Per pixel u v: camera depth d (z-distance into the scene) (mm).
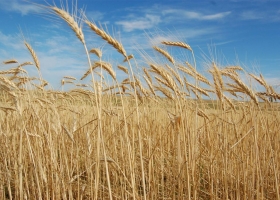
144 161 931
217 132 864
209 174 871
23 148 929
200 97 830
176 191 873
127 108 1007
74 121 823
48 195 817
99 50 558
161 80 749
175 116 642
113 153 870
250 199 782
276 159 858
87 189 869
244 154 902
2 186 881
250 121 877
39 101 901
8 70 904
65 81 1179
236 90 886
